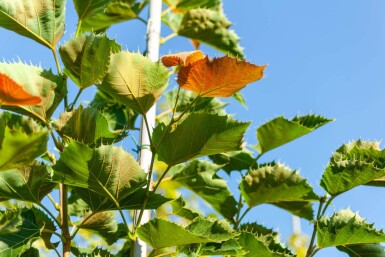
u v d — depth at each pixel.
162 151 1.11
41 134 0.97
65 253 1.12
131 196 1.10
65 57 1.11
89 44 1.11
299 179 1.30
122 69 1.11
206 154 1.11
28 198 1.11
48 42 1.16
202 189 1.38
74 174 1.07
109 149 1.06
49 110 1.11
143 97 1.12
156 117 1.39
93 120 1.11
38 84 1.10
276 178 1.31
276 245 1.26
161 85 1.12
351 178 1.24
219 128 1.09
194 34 1.55
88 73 1.12
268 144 1.37
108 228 1.19
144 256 1.17
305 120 1.34
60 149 1.11
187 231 1.07
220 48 1.56
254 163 1.40
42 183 1.11
